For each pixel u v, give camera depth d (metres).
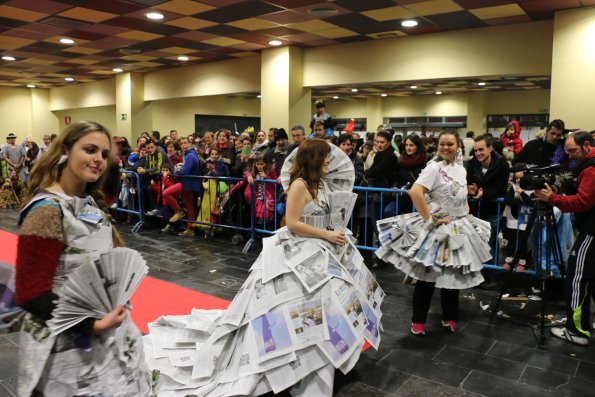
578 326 3.35
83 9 7.06
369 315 2.75
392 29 7.82
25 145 11.20
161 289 4.46
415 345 3.35
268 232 6.05
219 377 2.55
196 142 9.72
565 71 6.42
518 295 4.41
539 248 3.64
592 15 6.20
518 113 15.45
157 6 6.83
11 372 2.91
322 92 15.70
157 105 14.98
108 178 1.72
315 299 2.57
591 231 3.21
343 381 2.83
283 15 7.14
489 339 3.47
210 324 2.98
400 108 17.62
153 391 1.71
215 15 7.23
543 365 3.07
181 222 7.24
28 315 1.44
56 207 1.42
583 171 3.21
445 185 3.33
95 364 1.48
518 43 7.29
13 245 6.24
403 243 3.39
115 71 12.89
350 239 2.99
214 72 11.30
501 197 4.56
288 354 2.45
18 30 8.38
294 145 5.93
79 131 1.51
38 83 15.52
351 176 2.92
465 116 16.38
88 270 1.41
